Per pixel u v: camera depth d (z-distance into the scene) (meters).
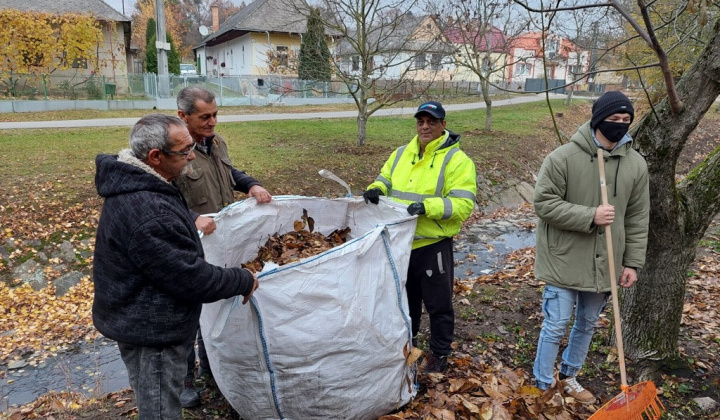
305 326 2.35
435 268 3.20
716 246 6.54
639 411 2.61
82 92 20.64
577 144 2.78
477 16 12.12
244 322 2.35
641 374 3.40
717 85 2.87
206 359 3.39
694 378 3.36
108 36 23.88
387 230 2.67
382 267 2.63
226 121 16.47
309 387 2.46
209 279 2.05
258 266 2.79
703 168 3.39
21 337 5.25
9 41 19.45
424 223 3.16
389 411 2.85
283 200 3.20
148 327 2.07
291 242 3.03
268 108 21.55
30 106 17.98
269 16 28.27
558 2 2.83
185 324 2.16
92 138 12.24
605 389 3.31
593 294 2.92
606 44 5.79
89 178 8.52
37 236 6.62
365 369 2.56
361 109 12.27
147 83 23.48
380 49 11.50
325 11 11.38
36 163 9.41
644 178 2.80
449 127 16.39
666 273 3.33
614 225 2.79
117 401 3.42
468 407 2.73
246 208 3.02
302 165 10.23
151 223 1.95
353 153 11.55
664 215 3.20
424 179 3.21
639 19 5.87
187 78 22.89
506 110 22.52
